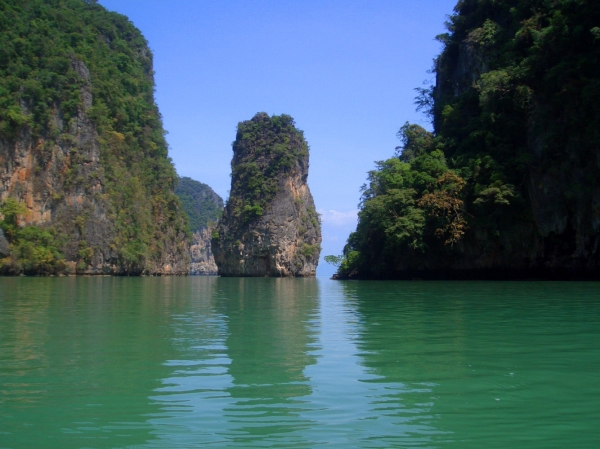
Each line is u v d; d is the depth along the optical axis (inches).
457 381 354.9
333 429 272.1
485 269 1830.7
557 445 251.0
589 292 1083.3
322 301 997.8
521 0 1973.4
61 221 3203.7
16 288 1513.3
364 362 413.1
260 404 311.6
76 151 3282.5
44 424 281.7
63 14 3841.0
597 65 1604.3
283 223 4190.5
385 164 2347.4
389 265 2033.7
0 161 3129.9
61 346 486.3
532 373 373.4
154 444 255.1
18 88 3248.0
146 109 4296.3
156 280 2600.9
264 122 4429.1
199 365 408.2
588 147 1605.6
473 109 2089.1
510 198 1710.1
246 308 864.3
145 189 3890.3
